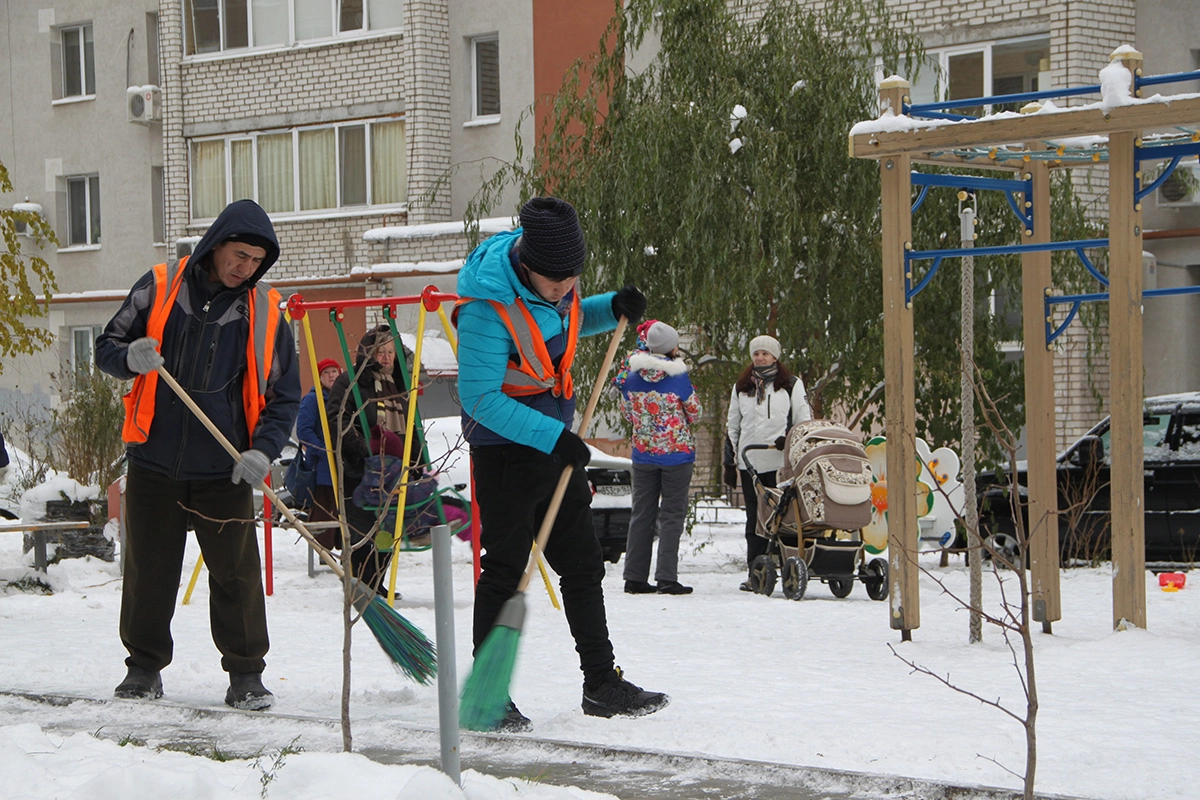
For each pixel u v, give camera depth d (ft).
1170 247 61.26
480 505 17.93
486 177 81.61
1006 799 13.34
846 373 45.91
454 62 82.58
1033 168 27.04
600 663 18.04
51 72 96.58
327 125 85.92
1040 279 26.48
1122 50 23.29
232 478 18.20
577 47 78.07
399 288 81.87
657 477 36.22
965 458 24.50
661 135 45.34
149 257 93.91
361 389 31.07
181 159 90.68
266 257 19.48
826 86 46.09
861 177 45.06
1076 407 59.06
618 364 46.73
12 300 45.93
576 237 17.33
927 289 45.06
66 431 50.55
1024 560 11.95
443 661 13.12
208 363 19.33
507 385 17.71
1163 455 41.75
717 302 44.42
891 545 25.02
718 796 13.97
